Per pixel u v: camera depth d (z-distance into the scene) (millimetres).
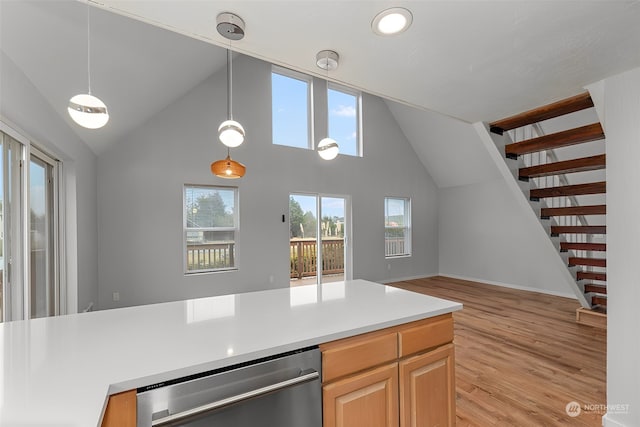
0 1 1421
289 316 1293
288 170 5102
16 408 660
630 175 1677
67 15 1730
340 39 1404
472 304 4535
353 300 1555
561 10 1197
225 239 4605
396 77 1771
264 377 968
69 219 2916
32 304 2373
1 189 1875
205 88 4445
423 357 1348
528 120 2479
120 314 1330
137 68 2738
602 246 3049
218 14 1232
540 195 2990
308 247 5395
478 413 1953
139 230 3994
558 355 2791
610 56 1545
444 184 6812
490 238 6004
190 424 841
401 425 1270
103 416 707
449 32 1344
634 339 1658
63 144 2553
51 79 2072
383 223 6184
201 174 4395
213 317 1284
